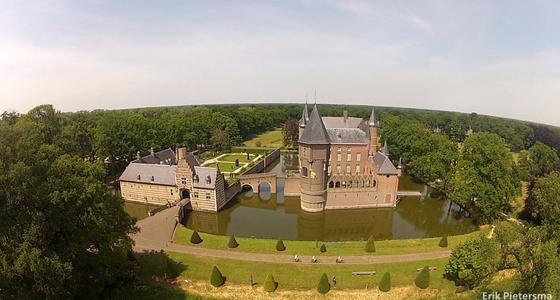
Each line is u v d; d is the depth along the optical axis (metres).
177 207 62.09
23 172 26.00
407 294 37.38
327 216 67.56
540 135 170.12
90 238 31.61
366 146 71.31
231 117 159.50
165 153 87.44
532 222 57.09
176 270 39.22
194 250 45.28
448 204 76.38
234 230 59.59
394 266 42.16
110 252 33.84
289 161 126.00
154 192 69.94
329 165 71.50
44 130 53.81
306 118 89.25
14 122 52.56
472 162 61.94
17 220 27.03
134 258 41.06
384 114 196.88
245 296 36.25
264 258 43.53
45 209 28.78
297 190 77.88
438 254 46.22
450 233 60.34
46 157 29.89
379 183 70.31
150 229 51.94
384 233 60.16
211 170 66.75
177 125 118.62
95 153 81.50
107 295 34.78
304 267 41.34
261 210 70.88
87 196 30.72
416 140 96.31
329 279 39.03
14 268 25.86
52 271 26.72
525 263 33.75
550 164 87.25
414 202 77.12
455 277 38.88
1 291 27.81
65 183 29.47
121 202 37.00
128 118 100.25
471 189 60.59
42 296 29.06
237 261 42.41
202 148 137.50
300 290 37.25
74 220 30.67
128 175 71.88
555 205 44.03
